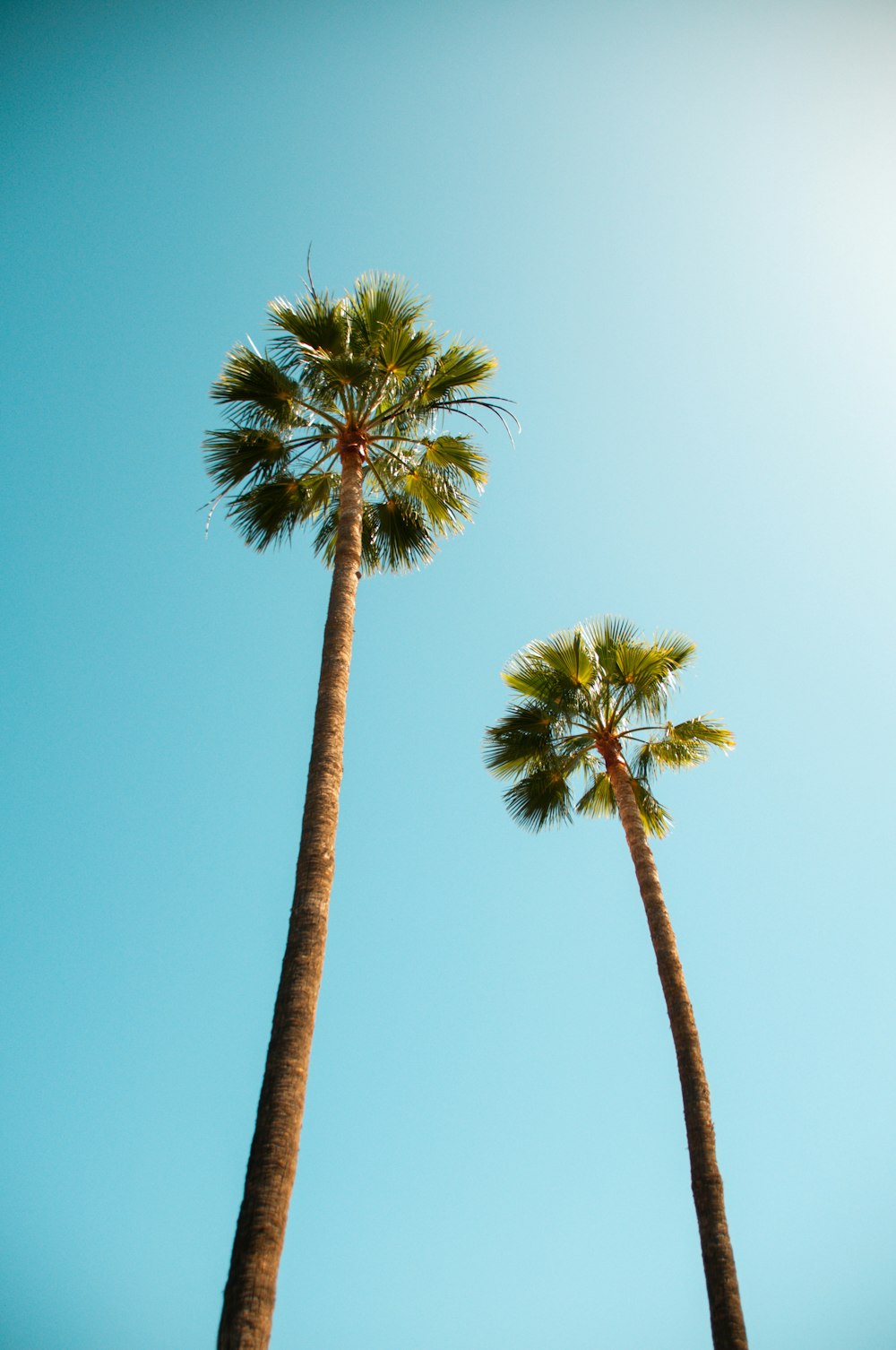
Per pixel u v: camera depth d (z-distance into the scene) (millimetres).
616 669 15672
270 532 13578
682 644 15969
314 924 7414
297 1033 6707
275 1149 6055
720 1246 9242
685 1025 11258
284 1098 6320
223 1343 5109
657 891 12859
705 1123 10320
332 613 10430
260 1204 5785
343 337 13188
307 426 13195
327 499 13930
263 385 12719
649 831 15656
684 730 15609
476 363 13227
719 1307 8758
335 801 8469
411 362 12836
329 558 14133
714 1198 9617
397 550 14195
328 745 8883
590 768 16234
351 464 12547
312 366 12703
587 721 15578
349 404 13109
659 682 15398
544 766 15797
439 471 13742
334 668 9742
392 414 12938
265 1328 5258
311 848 7941
